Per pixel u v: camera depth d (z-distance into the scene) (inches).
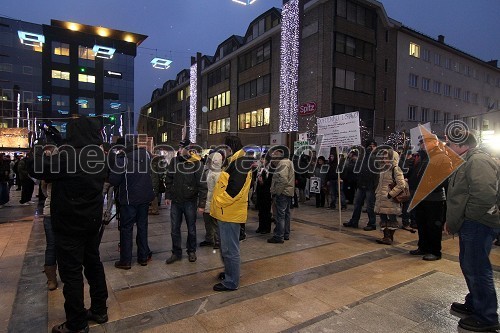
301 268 185.2
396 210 229.1
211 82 1455.5
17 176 602.2
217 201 154.0
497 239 239.3
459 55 1272.1
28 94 1606.8
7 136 742.5
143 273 176.2
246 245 234.4
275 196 241.1
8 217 333.4
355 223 294.2
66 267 115.1
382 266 189.2
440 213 199.8
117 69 1813.5
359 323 123.6
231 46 1322.6
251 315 130.2
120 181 176.7
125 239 180.9
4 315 131.4
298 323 123.8
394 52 1035.3
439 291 151.9
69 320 115.5
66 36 1711.4
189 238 195.5
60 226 113.8
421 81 1129.4
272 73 1069.1
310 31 911.0
